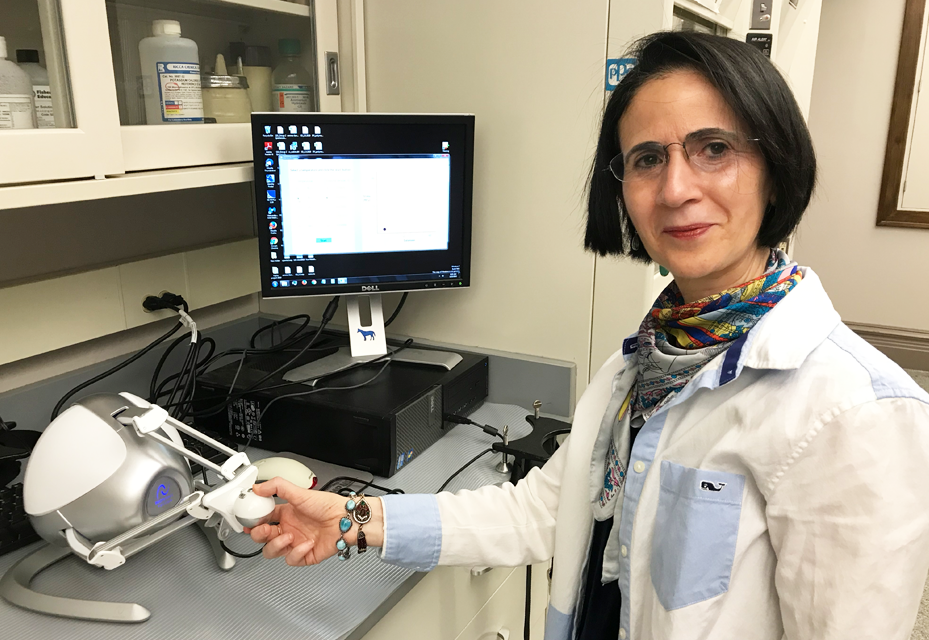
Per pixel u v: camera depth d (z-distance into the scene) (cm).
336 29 142
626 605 80
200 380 137
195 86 116
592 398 94
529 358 149
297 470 114
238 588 93
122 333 139
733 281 75
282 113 122
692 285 77
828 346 68
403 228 137
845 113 376
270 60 138
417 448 130
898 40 356
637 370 85
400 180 133
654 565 76
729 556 70
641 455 78
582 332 143
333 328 169
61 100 91
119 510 83
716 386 71
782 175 68
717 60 65
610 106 78
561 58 132
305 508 91
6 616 88
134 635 84
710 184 67
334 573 97
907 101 359
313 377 134
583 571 90
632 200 73
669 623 73
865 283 393
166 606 90
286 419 129
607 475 86
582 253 139
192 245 152
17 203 84
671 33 70
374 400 126
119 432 87
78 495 83
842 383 64
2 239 117
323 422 126
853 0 360
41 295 118
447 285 142
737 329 72
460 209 139
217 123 122
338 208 131
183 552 102
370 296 144
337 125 126
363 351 144
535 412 142
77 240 129
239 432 135
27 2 88
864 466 61
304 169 127
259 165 123
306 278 133
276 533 92
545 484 98
